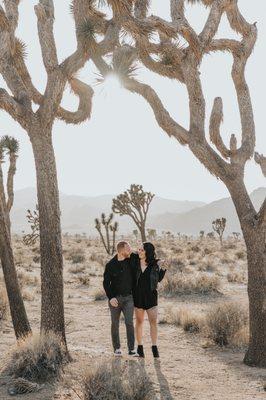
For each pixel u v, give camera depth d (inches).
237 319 366.9
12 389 230.7
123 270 299.0
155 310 303.4
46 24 299.6
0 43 303.6
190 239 3056.1
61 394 227.8
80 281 793.6
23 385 231.9
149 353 325.1
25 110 298.5
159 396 231.1
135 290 302.8
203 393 238.4
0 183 385.7
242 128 311.0
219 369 285.0
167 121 307.6
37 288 695.1
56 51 302.8
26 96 302.8
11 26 305.3
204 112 303.3
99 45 299.9
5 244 304.7
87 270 992.9
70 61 296.4
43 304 294.5
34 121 298.2
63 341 293.3
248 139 305.7
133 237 3046.3
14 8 309.6
